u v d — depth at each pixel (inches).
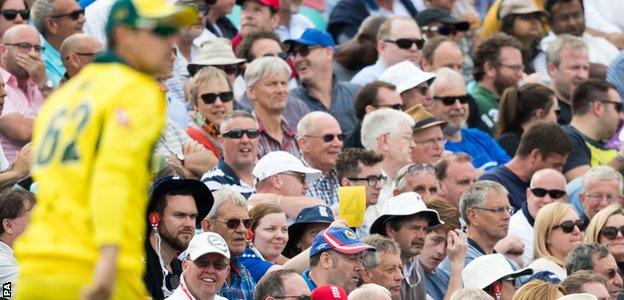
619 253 1936.5
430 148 2148.1
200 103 2041.1
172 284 1546.5
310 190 1977.1
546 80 2623.0
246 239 1669.5
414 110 2192.4
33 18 2162.9
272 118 2105.1
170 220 1545.3
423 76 2285.9
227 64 2223.2
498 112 2429.9
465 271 1765.5
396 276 1673.2
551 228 1921.8
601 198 2080.5
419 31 2448.3
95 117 976.9
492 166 2309.3
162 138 1932.8
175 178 1558.8
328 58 2297.0
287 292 1504.7
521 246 1935.3
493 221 1905.8
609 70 2632.9
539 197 2048.5
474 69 2501.2
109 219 954.7
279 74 2091.5
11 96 1984.5
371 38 2496.3
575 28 2822.3
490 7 2920.8
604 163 2337.6
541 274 1792.6
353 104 2297.0
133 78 986.7
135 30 997.2
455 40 2669.8
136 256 988.6
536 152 2145.7
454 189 2054.6
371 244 1675.7
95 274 951.0
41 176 984.9
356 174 1888.5
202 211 1583.4
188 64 2223.2
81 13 2162.9
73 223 974.4
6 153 1948.8
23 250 982.4
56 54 2156.7
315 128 2005.4
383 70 2438.5
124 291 985.5
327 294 1523.1
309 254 1653.5
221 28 2466.8
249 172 1939.0
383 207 1833.2
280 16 2573.8
